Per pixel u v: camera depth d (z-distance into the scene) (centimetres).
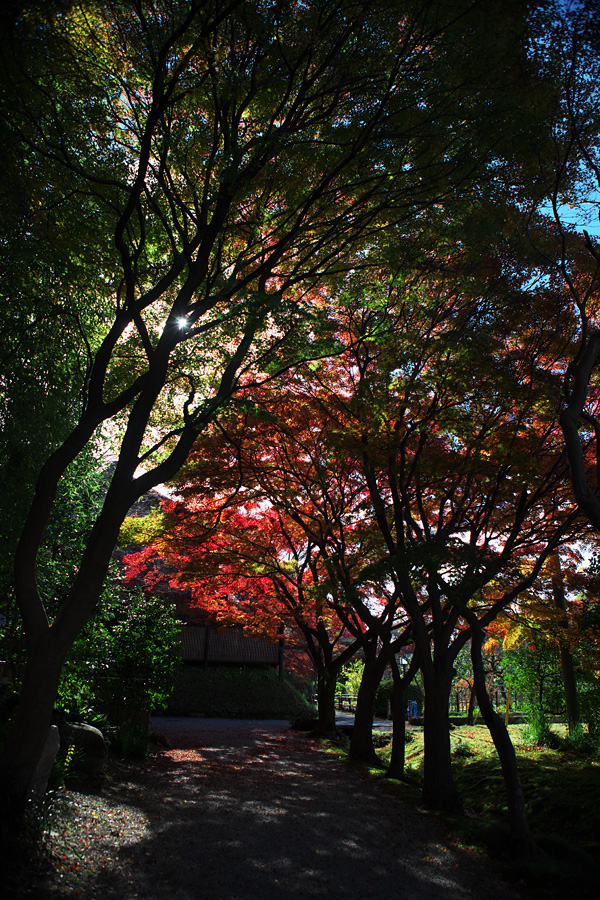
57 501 1012
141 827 743
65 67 723
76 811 741
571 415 695
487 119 731
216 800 930
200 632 2841
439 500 1201
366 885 634
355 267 882
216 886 586
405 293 1021
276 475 1334
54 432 921
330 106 773
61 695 971
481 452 995
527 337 959
